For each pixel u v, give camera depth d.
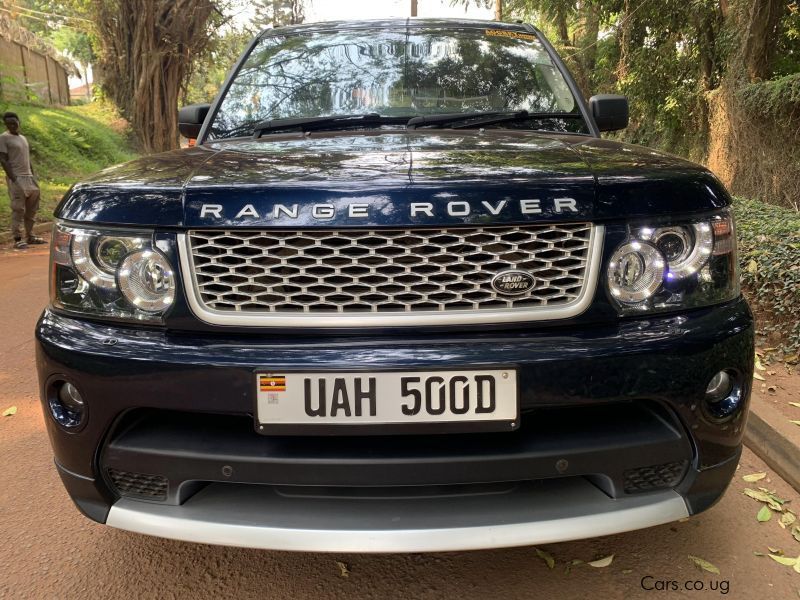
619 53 14.48
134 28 23.00
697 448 1.82
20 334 4.90
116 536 2.41
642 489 1.85
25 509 2.60
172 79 23.53
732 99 10.00
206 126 2.87
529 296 1.76
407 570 2.19
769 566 2.18
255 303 1.77
